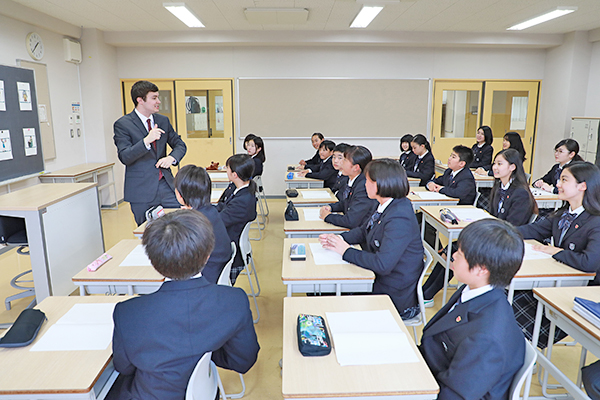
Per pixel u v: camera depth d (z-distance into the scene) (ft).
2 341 4.54
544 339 7.45
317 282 6.57
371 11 16.29
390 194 6.94
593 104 21.47
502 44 21.61
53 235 9.32
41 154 16.49
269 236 16.70
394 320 5.22
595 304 5.56
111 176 21.16
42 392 3.96
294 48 22.57
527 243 8.49
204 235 3.89
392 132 23.66
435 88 23.32
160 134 9.20
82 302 5.66
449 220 10.04
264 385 7.50
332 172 16.52
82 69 20.25
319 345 4.49
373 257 6.76
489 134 19.49
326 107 23.24
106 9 16.25
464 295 4.41
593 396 5.33
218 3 15.48
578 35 21.03
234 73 22.72
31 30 16.35
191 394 3.84
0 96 13.98
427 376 4.15
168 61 22.49
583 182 7.32
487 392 3.97
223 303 4.07
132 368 4.05
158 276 6.61
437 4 15.66
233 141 23.53
